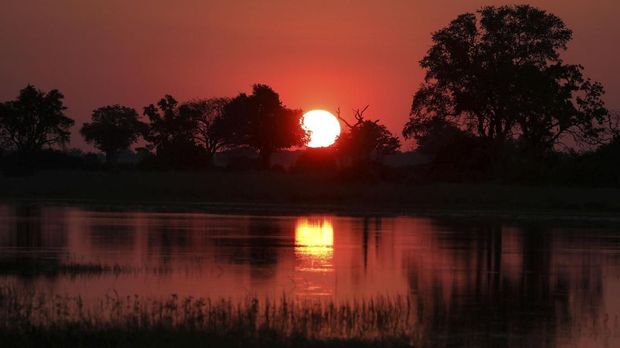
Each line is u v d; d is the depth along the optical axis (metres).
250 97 199.88
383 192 105.56
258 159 192.75
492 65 128.88
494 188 107.25
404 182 115.31
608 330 27.33
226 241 53.53
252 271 39.34
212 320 25.39
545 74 128.50
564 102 128.88
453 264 43.56
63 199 106.56
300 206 95.50
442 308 30.78
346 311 28.02
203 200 105.12
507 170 118.94
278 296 32.28
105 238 54.50
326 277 38.00
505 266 43.09
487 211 90.69
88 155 193.25
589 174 114.88
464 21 129.25
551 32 129.88
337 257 45.75
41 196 112.06
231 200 104.81
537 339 25.92
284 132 199.00
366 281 37.06
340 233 61.09
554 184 114.19
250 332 24.17
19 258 42.97
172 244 51.22
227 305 28.59
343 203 101.00
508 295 34.09
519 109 125.94
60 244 50.50
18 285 33.72
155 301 29.03
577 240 58.06
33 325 24.86
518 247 52.62
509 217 82.25
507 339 25.91
